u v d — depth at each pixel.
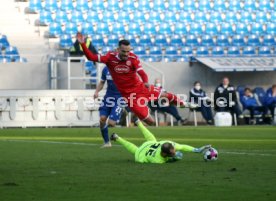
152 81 80.94
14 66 78.88
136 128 69.00
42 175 28.20
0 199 22.09
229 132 61.78
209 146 33.12
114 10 93.88
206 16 95.88
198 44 93.75
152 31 94.06
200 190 23.89
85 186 24.97
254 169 30.05
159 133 60.19
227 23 96.19
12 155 37.81
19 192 23.59
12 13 90.31
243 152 39.69
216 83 82.94
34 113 73.06
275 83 83.94
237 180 26.42
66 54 84.00
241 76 83.38
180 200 21.80
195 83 77.19
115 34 92.69
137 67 38.62
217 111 77.94
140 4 94.69
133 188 24.42
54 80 78.75
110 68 39.16
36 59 85.19
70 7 92.69
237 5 97.38
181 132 61.78
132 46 91.75
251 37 95.12
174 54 91.69
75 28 91.88
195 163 32.34
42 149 42.19
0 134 59.78
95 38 91.44
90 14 93.00
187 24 95.25
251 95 79.19
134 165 31.64
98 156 36.91
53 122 73.62
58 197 22.52
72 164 32.47
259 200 21.72
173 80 82.00
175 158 32.72
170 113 76.31
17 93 72.62
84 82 78.81
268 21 97.25
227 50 93.12
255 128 68.81
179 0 95.69
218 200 21.75
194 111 77.50
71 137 55.22
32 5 91.44
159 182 25.92
